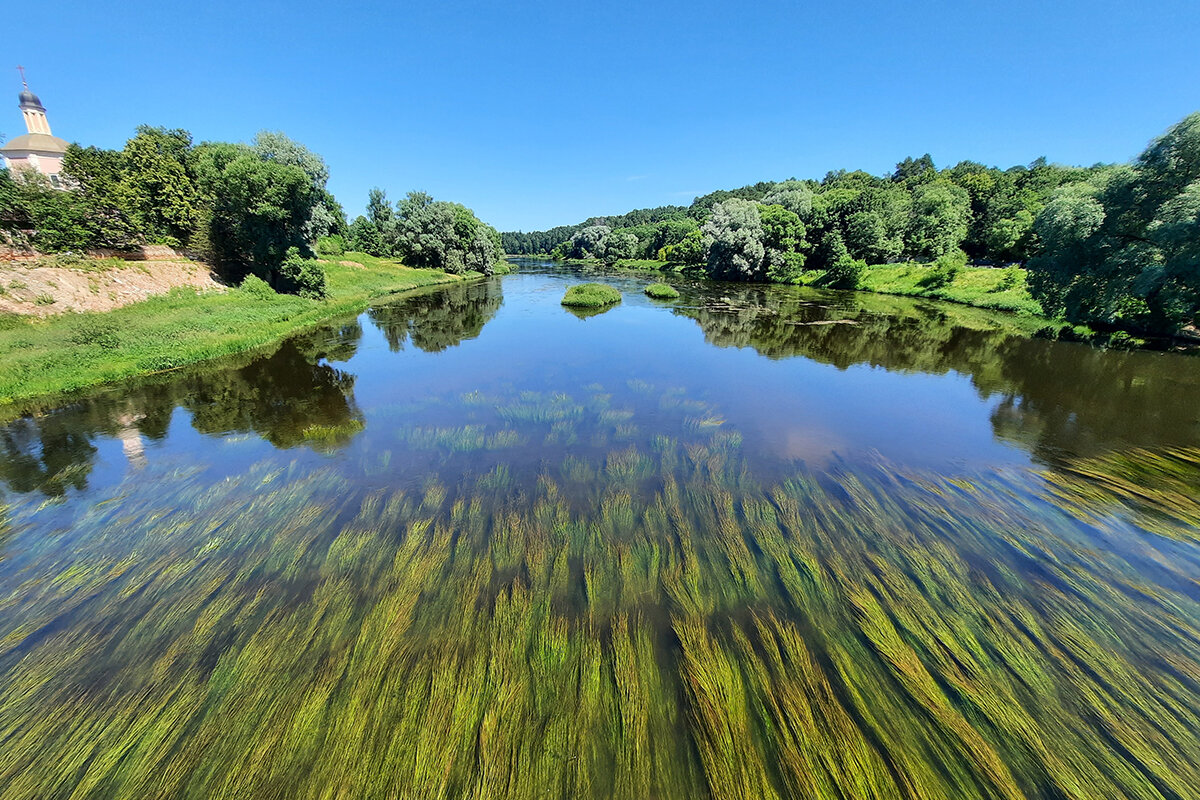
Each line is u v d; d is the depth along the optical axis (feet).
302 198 119.24
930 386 63.46
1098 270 79.77
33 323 73.61
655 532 29.76
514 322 115.55
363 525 30.96
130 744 17.06
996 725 17.89
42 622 23.35
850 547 28.63
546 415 51.37
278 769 16.17
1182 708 18.52
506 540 28.84
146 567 27.22
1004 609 23.77
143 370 69.15
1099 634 22.27
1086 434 46.68
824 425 49.44
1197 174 68.39
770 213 208.74
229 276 121.08
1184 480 37.32
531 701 18.56
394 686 19.07
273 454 43.19
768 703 18.51
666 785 15.81
